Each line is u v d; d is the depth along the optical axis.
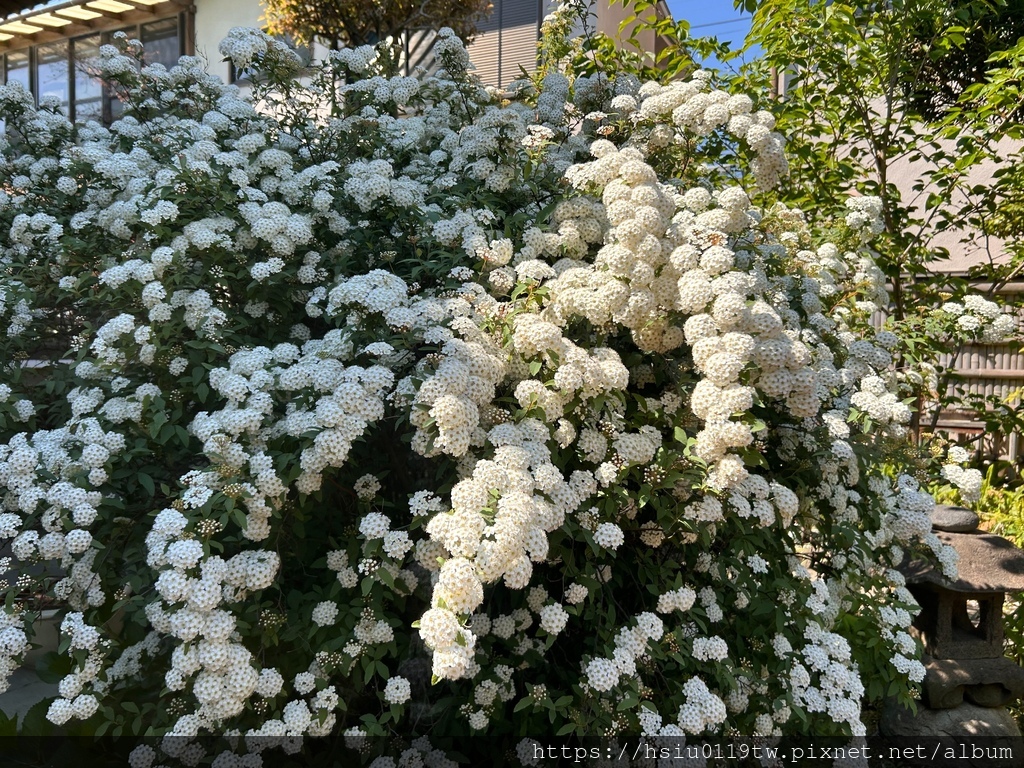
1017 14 5.32
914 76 4.71
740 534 2.55
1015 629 3.73
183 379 2.62
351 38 7.37
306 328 3.09
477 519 1.82
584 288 2.50
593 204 2.94
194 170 2.96
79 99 8.98
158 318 2.68
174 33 8.38
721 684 2.39
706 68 4.29
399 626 2.54
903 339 4.19
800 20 4.41
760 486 2.49
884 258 4.77
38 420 3.27
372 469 2.76
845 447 2.86
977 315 4.18
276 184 3.28
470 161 3.32
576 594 2.31
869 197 4.20
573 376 2.25
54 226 3.30
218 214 3.06
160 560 1.99
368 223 3.24
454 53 3.82
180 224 2.99
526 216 3.11
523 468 2.06
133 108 4.02
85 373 2.75
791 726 2.80
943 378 4.70
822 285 3.54
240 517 2.06
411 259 2.87
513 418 2.37
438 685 2.80
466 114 3.91
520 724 2.59
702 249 2.55
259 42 3.72
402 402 2.29
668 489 2.46
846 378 3.08
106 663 2.37
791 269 3.38
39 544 2.35
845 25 4.23
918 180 4.88
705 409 2.21
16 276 3.16
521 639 2.63
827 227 4.52
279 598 2.40
